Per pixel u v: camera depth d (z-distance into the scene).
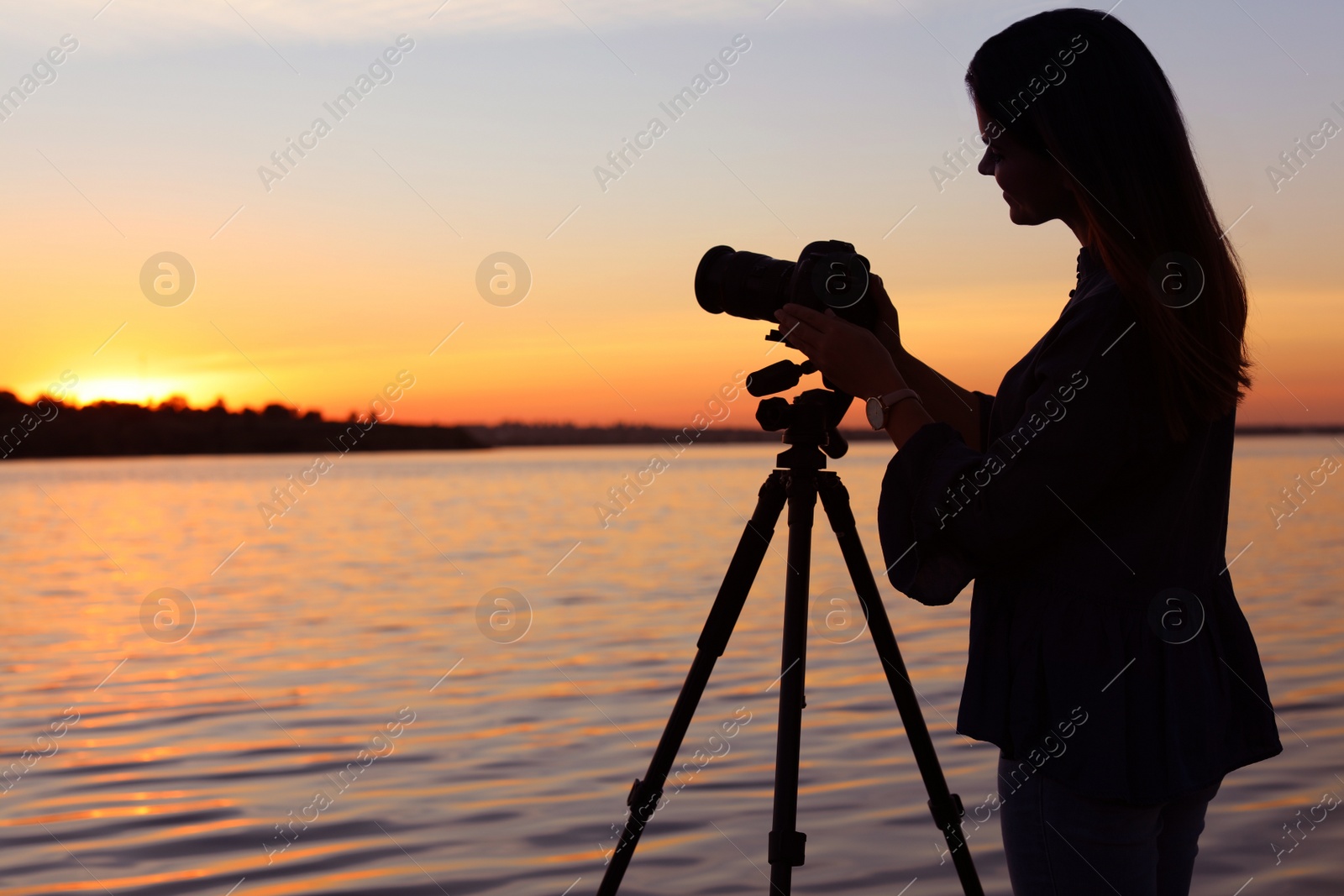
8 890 2.86
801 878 2.83
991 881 2.78
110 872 2.99
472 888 2.82
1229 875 2.79
